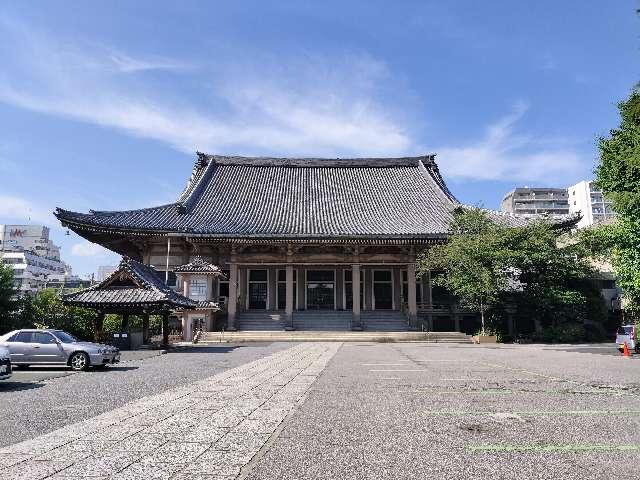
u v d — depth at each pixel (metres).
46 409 8.91
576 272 33.19
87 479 4.95
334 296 42.31
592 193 114.50
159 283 25.03
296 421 7.63
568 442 6.32
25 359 15.45
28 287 83.88
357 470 5.23
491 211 40.69
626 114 21.89
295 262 38.78
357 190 49.38
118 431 7.04
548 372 14.16
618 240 20.72
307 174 52.62
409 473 5.13
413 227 39.78
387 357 19.73
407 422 7.52
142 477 5.02
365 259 39.38
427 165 53.44
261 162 53.47
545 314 34.31
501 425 7.29
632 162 19.86
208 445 6.25
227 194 47.06
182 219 40.22
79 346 15.70
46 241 118.00
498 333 32.97
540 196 122.00
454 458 5.65
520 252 31.59
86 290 22.91
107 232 36.56
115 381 12.80
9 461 5.59
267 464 5.45
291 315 37.03
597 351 23.48
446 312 38.06
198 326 33.41
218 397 9.95
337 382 12.09
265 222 41.09
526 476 5.02
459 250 31.98
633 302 26.36
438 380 12.37
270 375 13.73
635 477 4.99
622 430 6.94
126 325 25.00
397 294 42.00
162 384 12.16
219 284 40.50
